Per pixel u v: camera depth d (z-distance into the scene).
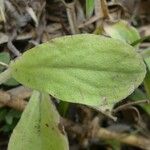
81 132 0.11
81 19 0.11
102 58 0.08
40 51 0.08
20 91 0.10
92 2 0.10
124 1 0.12
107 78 0.08
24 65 0.08
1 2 0.10
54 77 0.08
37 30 0.11
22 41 0.11
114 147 0.12
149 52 0.11
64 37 0.08
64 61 0.08
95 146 0.12
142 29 0.12
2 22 0.10
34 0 0.11
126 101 0.11
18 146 0.09
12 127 0.10
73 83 0.08
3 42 0.10
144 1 0.13
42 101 0.09
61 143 0.09
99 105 0.08
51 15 0.11
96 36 0.08
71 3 0.11
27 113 0.09
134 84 0.08
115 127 0.12
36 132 0.09
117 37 0.11
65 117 0.11
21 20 0.11
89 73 0.08
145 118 0.12
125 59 0.08
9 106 0.10
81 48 0.08
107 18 0.11
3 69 0.10
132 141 0.12
